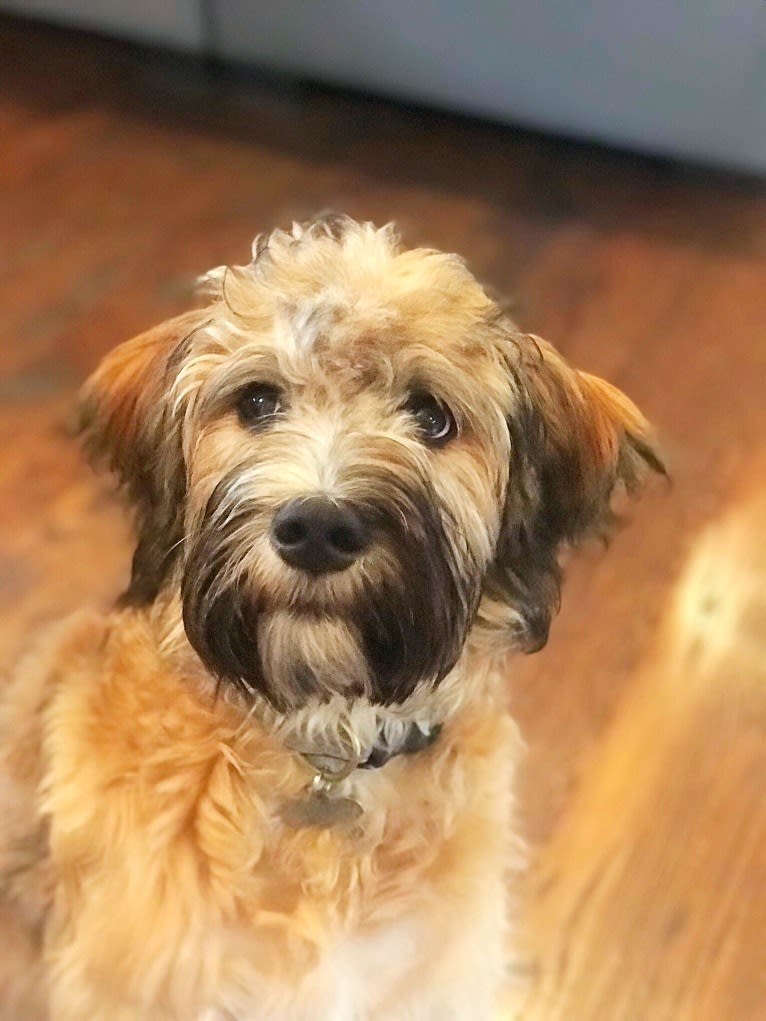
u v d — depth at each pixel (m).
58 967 0.67
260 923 0.64
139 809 0.64
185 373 0.63
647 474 0.73
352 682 0.61
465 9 1.45
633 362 1.25
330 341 0.58
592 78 1.47
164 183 1.42
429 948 0.68
